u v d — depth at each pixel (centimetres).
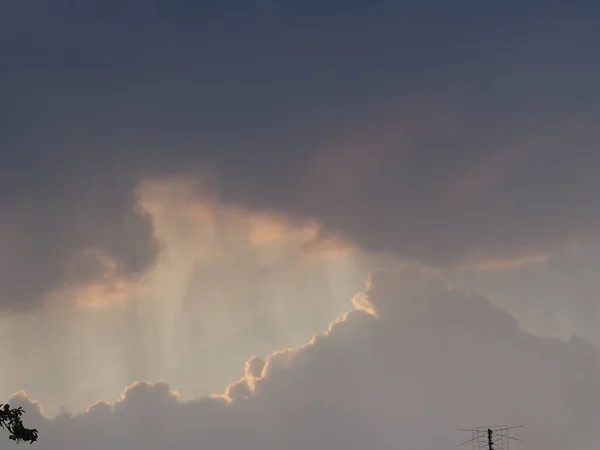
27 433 2327
